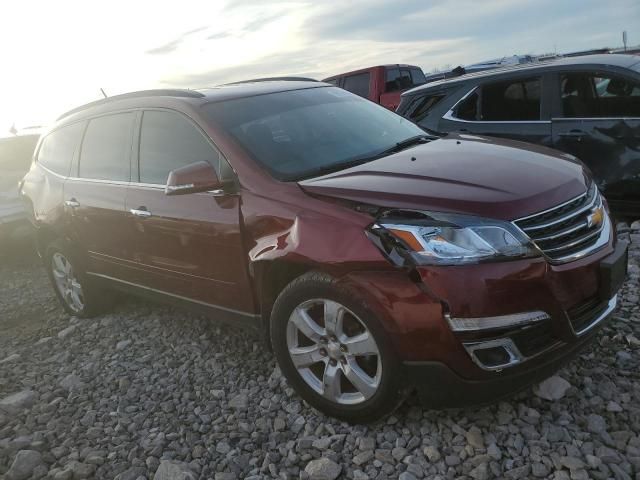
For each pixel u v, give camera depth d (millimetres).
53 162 5234
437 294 2596
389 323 2699
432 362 2664
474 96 6492
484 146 3555
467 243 2605
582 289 2799
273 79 4848
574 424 2857
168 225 3779
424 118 6855
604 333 3621
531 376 2689
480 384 2646
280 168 3406
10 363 4695
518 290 2596
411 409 3121
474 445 2793
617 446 2686
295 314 3080
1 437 3545
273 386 3586
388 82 13141
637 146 5469
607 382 3141
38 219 5238
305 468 2809
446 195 2750
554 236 2752
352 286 2775
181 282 3889
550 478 2559
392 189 2879
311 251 2891
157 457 3127
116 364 4316
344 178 3150
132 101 4383
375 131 4047
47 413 3740
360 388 2920
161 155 3973
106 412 3658
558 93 5930
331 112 4125
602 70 5648
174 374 3988
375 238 2734
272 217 3154
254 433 3160
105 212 4348
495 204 2676
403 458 2797
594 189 3199
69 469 3062
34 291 6906
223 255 3482
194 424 3355
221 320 3754
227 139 3572
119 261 4438
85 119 4867
